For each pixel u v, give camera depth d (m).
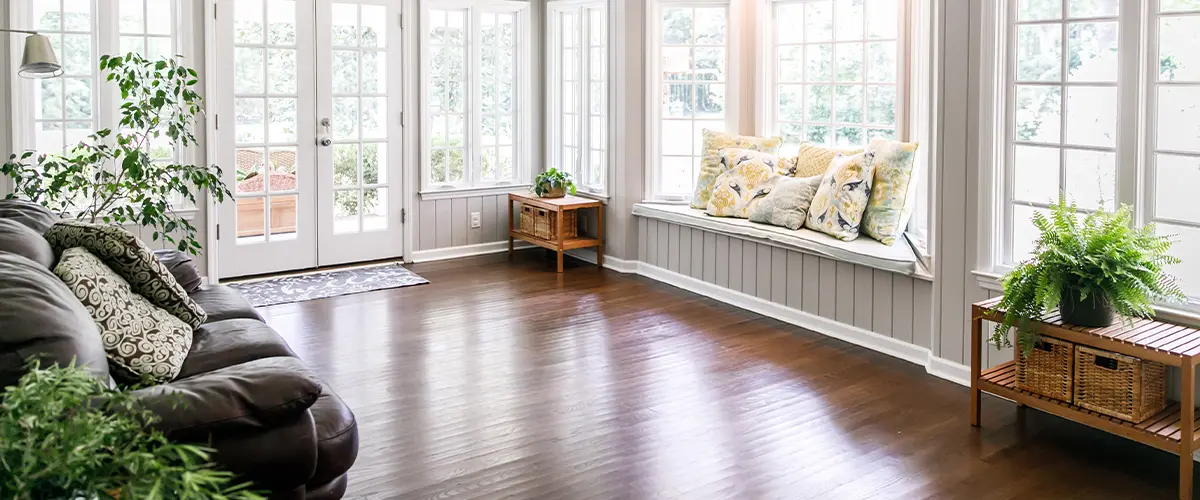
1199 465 3.23
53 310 2.02
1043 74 3.76
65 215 4.72
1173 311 3.33
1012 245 3.94
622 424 3.65
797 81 5.92
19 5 5.17
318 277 6.29
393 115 6.69
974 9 3.89
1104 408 3.23
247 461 2.09
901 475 3.18
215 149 5.96
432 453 3.36
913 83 5.08
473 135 7.04
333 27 6.36
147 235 5.70
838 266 4.89
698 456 3.34
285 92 6.22
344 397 3.96
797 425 3.65
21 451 1.34
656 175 6.50
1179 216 3.36
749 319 5.32
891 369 4.37
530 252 7.32
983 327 4.02
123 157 5.57
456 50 6.90
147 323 2.87
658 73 6.38
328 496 2.45
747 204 5.71
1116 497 3.00
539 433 3.56
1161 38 3.33
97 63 5.43
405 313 5.40
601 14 6.66
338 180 6.54
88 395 1.57
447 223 7.02
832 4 5.63
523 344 4.78
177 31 5.70
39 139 5.34
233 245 6.15
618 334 4.98
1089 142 3.63
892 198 4.94
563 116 7.15
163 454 1.46
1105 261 3.19
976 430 3.58
